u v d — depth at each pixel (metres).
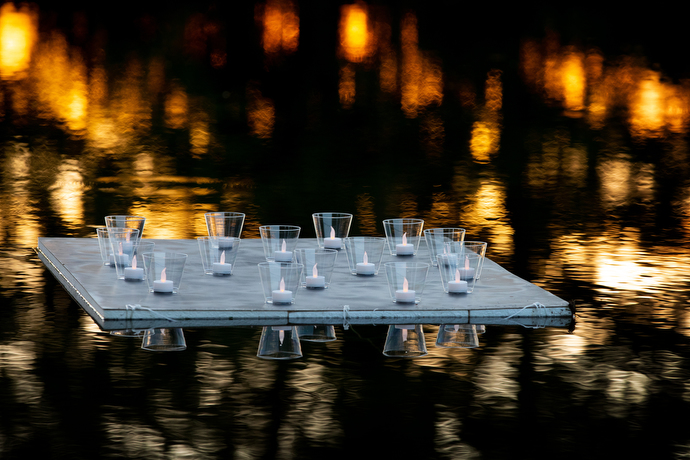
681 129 25.97
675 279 11.35
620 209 16.47
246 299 9.61
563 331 8.95
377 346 8.31
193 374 7.46
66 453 6.03
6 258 11.84
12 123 24.27
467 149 22.77
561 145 23.41
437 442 6.28
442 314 9.38
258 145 22.75
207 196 17.05
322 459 6.00
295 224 14.81
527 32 47.44
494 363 7.89
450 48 41.91
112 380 7.29
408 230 12.18
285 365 7.73
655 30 48.16
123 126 24.56
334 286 10.33
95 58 36.44
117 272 10.45
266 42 41.78
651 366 7.89
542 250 13.08
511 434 6.43
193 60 36.84
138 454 6.04
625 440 6.38
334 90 31.52
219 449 6.12
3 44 38.72
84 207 15.74
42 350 8.00
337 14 52.53
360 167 20.47
